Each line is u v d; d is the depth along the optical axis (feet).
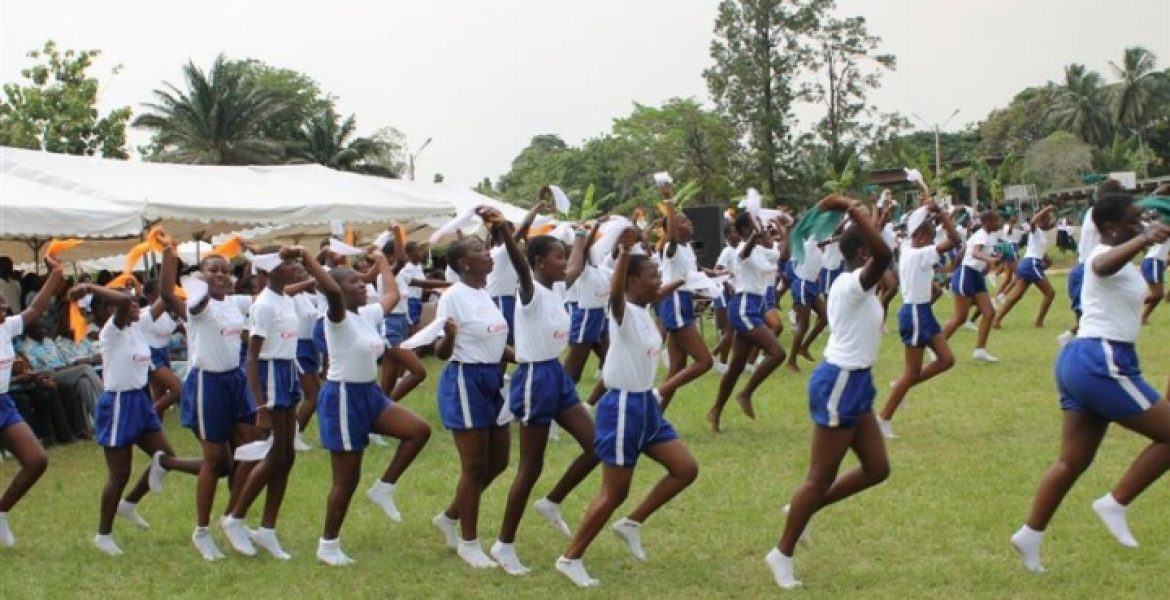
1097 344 17.42
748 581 18.81
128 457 22.26
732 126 150.71
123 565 21.16
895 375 41.22
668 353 34.04
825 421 17.92
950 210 43.88
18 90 110.83
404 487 26.61
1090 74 241.55
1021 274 53.31
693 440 30.86
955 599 17.35
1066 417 18.08
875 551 20.10
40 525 24.73
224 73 154.10
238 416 22.34
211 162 151.02
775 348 31.63
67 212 36.06
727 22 147.13
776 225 43.29
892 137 155.84
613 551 20.81
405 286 35.88
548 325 20.01
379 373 44.70
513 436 32.78
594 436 19.69
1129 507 21.76
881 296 51.55
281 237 67.05
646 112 163.12
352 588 19.16
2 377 22.15
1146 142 234.38
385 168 176.65
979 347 43.52
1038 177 193.98
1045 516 18.07
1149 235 16.79
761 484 25.45
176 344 42.65
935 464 26.58
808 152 151.64
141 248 22.85
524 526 22.94
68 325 37.37
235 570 20.45
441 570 20.10
